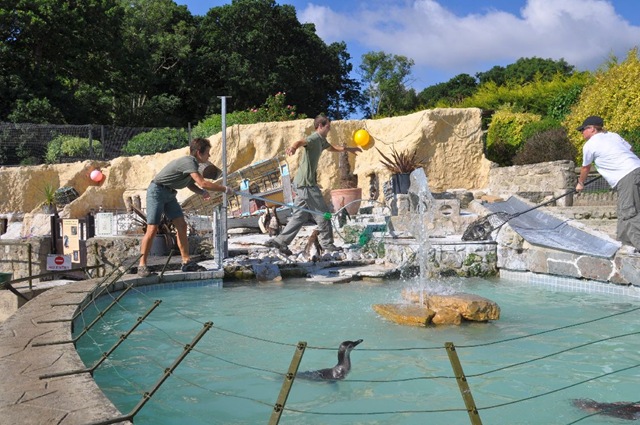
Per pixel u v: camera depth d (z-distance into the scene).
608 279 7.14
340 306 6.49
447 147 17.58
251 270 8.44
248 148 18.66
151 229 7.29
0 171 20.12
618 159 6.69
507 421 3.26
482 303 5.78
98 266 7.10
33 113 26.20
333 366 4.32
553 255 7.87
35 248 11.12
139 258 7.27
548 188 13.05
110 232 12.52
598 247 7.70
